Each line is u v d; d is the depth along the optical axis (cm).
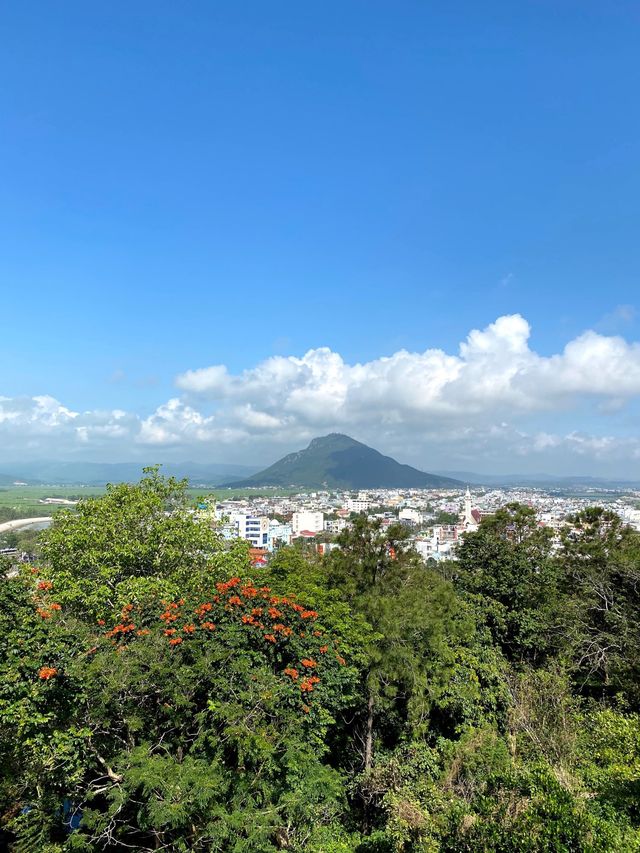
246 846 732
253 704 796
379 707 1292
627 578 1806
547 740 1109
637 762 911
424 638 1281
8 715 698
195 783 712
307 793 863
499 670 1466
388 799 1023
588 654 1636
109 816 808
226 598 967
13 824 898
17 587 904
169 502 1950
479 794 829
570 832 616
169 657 841
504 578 1819
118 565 1561
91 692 796
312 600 1146
